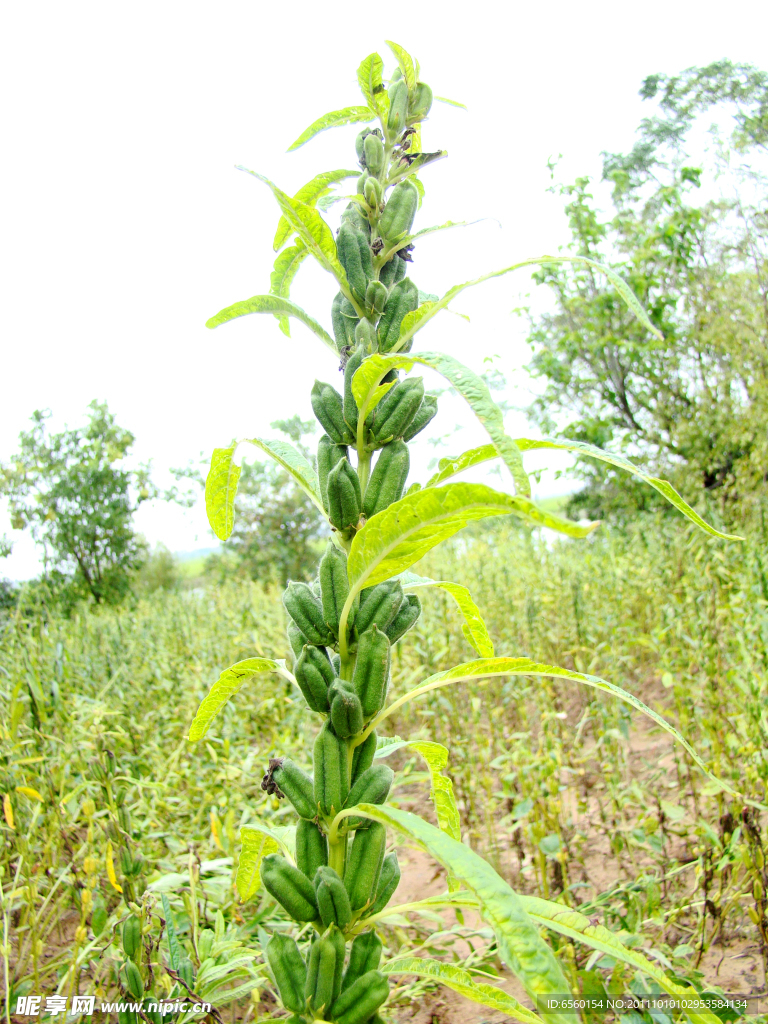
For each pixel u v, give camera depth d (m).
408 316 1.08
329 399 1.10
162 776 2.79
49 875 2.08
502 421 0.73
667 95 11.48
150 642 4.87
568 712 4.37
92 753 2.55
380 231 1.17
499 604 4.77
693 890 2.36
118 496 10.49
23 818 2.11
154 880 2.04
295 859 1.03
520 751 2.82
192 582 14.49
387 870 1.05
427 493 0.78
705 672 3.16
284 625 4.95
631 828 2.65
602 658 3.64
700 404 8.65
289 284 1.39
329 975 0.86
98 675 4.09
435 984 1.96
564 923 0.91
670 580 4.94
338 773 0.95
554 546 6.49
